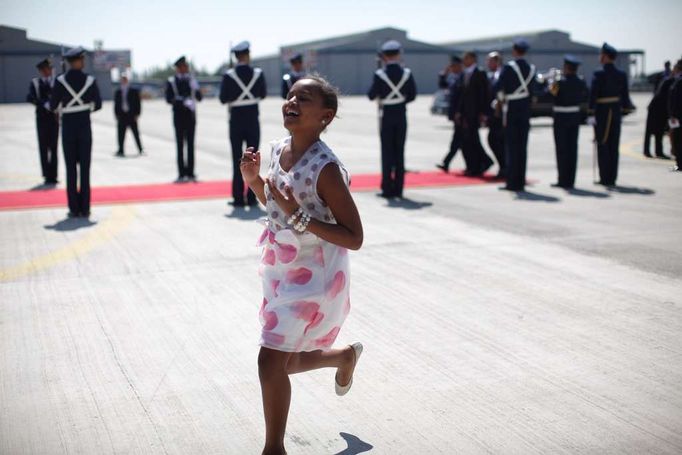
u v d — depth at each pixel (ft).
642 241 24.02
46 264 21.50
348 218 9.76
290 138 10.50
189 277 20.10
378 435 11.39
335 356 11.41
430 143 60.29
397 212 29.58
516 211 29.50
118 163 48.44
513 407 12.28
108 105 176.55
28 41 192.24
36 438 11.30
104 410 12.26
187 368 14.02
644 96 151.02
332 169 9.76
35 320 16.67
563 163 35.22
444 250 23.07
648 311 17.12
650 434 11.28
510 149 34.42
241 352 14.82
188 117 39.24
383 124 32.78
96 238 24.95
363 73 225.97
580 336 15.55
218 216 28.89
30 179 40.57
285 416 10.09
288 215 9.62
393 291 18.84
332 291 10.10
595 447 10.89
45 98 37.35
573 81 34.35
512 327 16.14
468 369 13.91
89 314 17.08
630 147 54.49
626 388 12.98
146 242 24.29
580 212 29.14
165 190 35.60
